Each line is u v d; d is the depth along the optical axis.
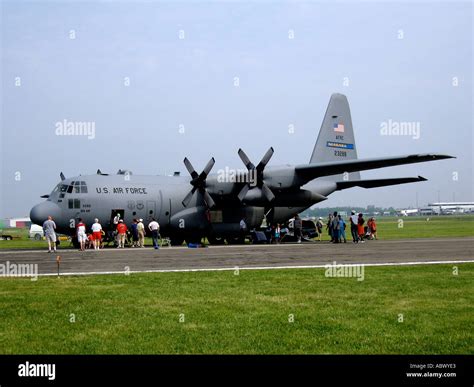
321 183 36.50
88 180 30.81
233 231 34.09
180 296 12.45
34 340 8.66
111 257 22.44
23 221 144.25
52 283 14.52
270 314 10.48
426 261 19.50
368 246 28.52
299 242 35.41
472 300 11.75
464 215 175.62
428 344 8.28
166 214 32.91
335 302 11.64
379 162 30.67
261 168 32.56
